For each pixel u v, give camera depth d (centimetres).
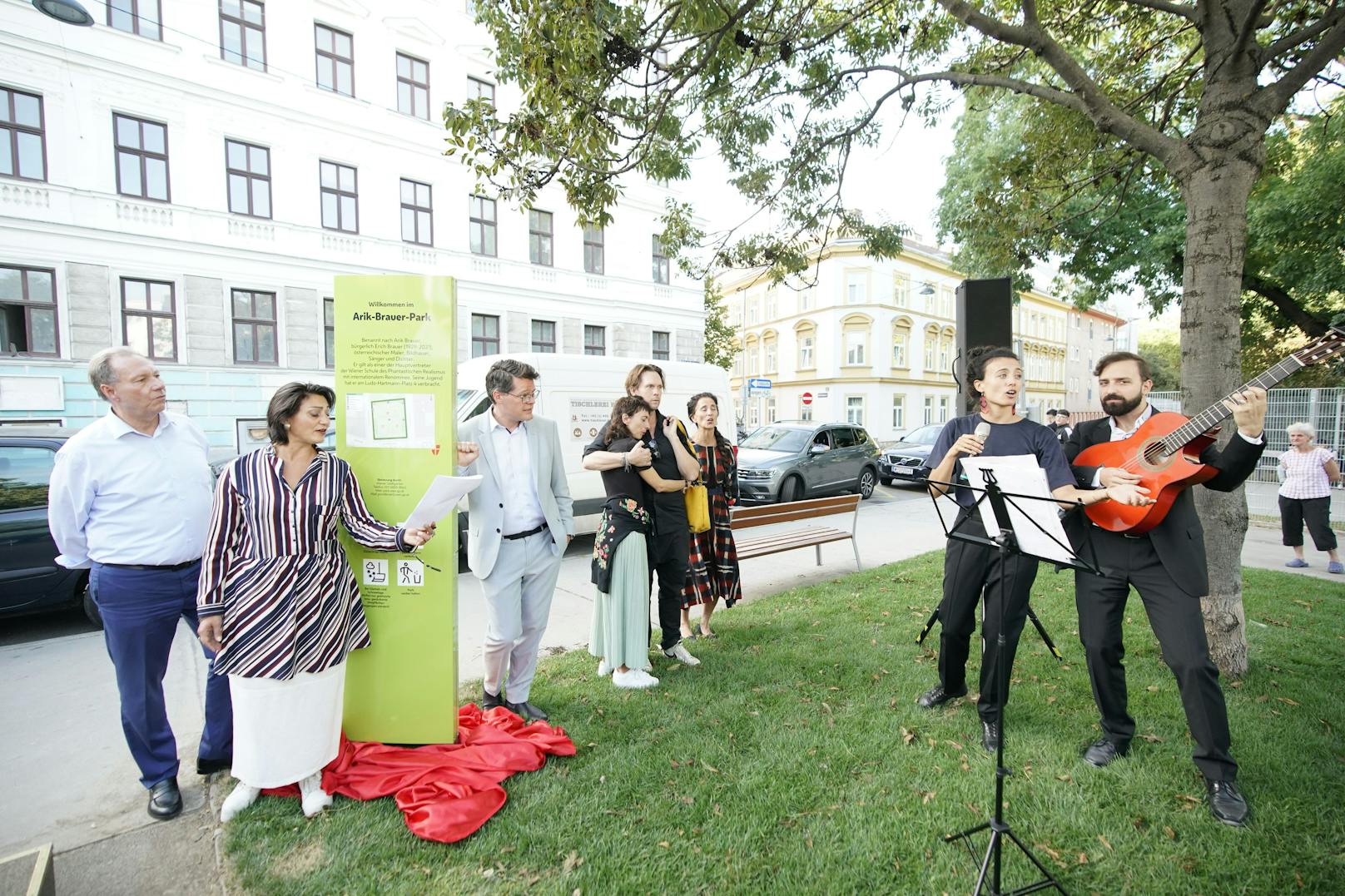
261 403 1365
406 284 275
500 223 1706
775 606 512
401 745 287
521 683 326
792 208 614
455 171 1623
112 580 242
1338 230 947
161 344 1267
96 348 1195
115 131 1210
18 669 410
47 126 1141
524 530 314
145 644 249
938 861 216
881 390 3030
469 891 204
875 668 377
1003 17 579
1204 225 343
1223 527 358
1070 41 599
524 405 308
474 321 1684
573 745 289
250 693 236
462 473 311
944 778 263
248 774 239
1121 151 592
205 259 1295
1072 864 214
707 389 938
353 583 263
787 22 523
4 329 1130
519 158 462
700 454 430
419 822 231
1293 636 421
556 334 1841
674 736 297
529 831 231
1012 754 281
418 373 277
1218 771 241
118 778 279
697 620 475
